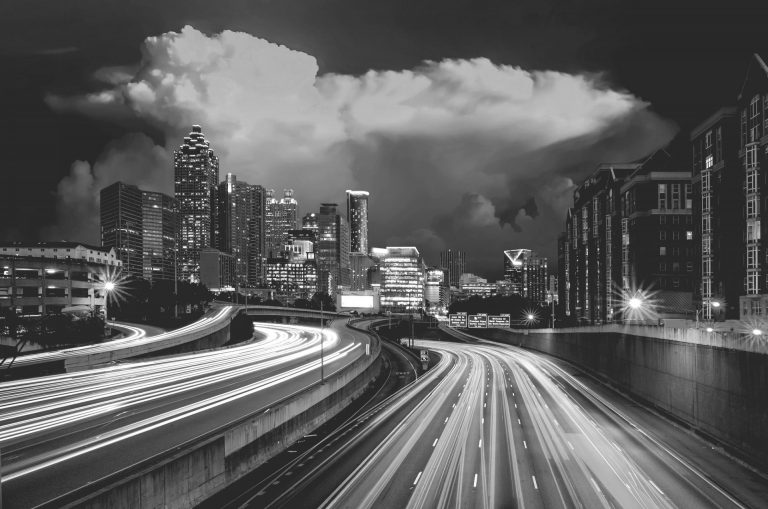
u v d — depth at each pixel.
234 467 35.69
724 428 45.53
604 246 167.75
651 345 64.88
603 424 52.59
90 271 154.62
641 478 35.97
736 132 98.19
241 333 146.75
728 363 45.06
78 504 22.91
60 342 96.69
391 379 93.75
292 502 31.58
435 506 30.75
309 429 51.12
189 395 55.50
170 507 28.61
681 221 135.00
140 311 171.62
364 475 36.47
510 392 73.81
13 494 28.16
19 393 55.25
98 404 50.31
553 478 35.81
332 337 140.00
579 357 106.06
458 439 46.50
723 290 97.88
